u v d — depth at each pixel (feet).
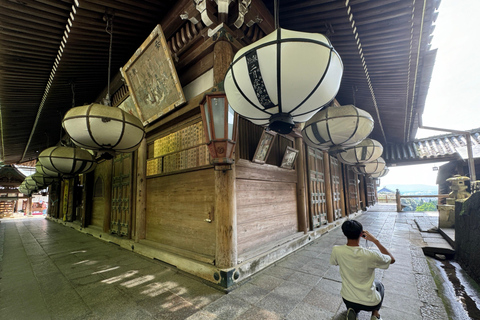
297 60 4.82
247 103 5.80
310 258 13.28
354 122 9.57
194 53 11.68
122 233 18.25
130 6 10.91
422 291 9.01
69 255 15.70
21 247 19.25
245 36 11.38
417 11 9.65
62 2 10.08
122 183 19.20
